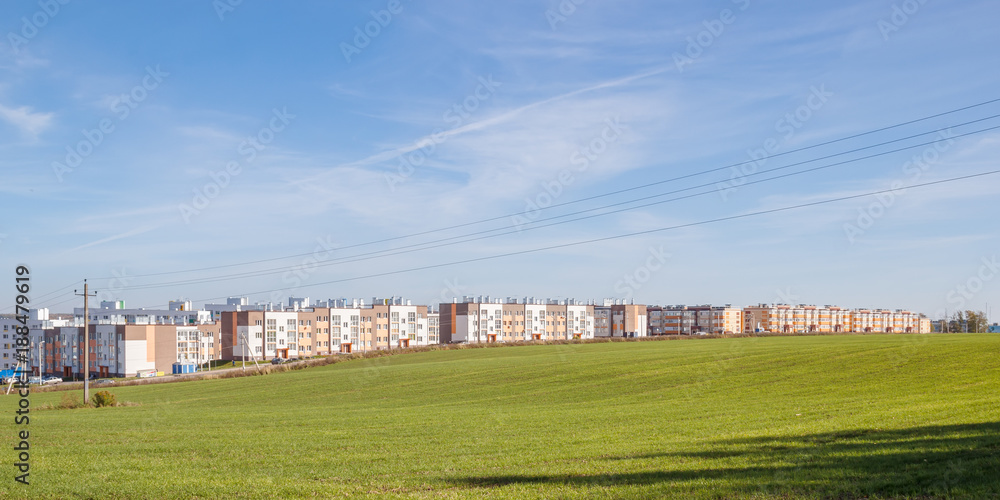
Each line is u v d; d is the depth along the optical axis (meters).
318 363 96.12
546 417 36.25
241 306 192.88
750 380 54.41
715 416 33.47
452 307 181.25
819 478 16.62
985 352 60.66
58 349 148.12
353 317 168.62
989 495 14.20
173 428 35.53
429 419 37.16
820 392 44.91
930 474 16.02
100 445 28.67
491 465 21.53
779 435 24.67
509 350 108.56
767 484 16.38
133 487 19.19
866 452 19.52
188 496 18.09
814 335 124.38
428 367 81.19
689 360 71.56
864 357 63.59
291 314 158.62
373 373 78.38
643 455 21.91
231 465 23.00
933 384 44.59
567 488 17.44
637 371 65.00
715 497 15.67
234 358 154.38
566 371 68.81
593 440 26.62
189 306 190.25
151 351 140.62
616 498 16.22
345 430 32.78
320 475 20.67
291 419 39.28
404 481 19.27
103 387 84.88
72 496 18.39
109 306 182.88
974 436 20.70
